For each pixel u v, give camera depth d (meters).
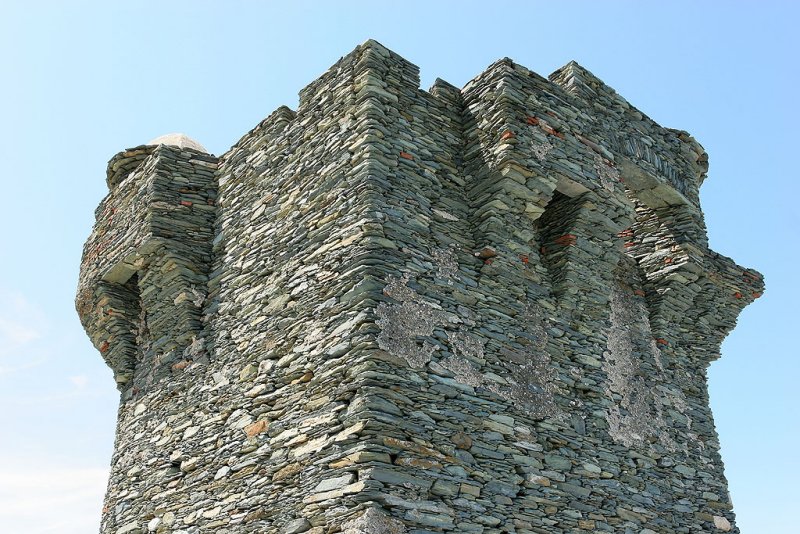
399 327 10.27
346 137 11.48
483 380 10.88
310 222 11.58
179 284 13.26
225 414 11.80
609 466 12.06
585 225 12.75
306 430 10.29
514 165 11.69
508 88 12.05
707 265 14.79
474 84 12.68
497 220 11.75
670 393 13.84
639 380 13.34
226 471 11.36
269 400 11.11
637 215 15.34
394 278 10.51
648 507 12.38
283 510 10.20
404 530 9.31
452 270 11.24
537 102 12.42
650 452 12.89
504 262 11.80
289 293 11.48
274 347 11.37
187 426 12.44
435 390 10.27
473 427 10.49
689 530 12.91
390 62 11.83
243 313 12.27
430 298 10.78
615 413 12.59
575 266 12.60
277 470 10.54
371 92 11.40
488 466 10.45
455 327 10.88
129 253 13.80
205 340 12.80
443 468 9.95
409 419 9.88
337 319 10.46
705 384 14.74
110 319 14.56
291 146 12.62
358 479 9.38
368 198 10.73
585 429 11.97
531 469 10.95
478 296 11.35
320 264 11.11
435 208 11.50
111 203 15.09
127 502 13.05
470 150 12.25
